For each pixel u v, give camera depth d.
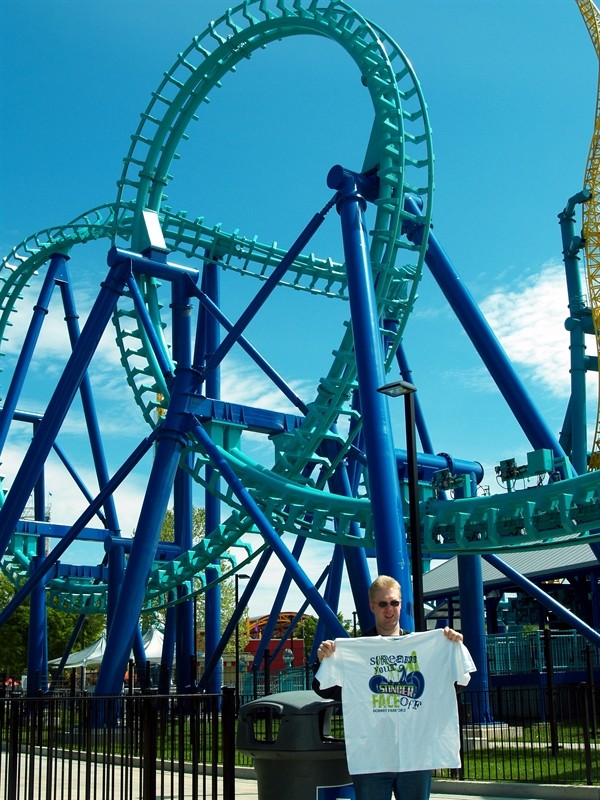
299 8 28.38
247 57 30.80
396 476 20.69
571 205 50.44
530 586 27.33
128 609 25.83
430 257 27.45
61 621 76.44
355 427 28.86
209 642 38.09
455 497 27.55
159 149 32.78
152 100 32.50
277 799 7.99
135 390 33.62
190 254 37.12
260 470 28.45
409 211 28.00
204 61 31.30
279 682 39.78
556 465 23.58
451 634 6.96
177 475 40.59
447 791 15.94
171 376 28.55
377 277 26.34
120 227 33.53
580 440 46.28
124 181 32.81
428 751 6.76
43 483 48.16
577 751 20.47
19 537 42.91
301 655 94.81
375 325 22.62
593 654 35.25
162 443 27.31
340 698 6.93
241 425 29.22
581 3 60.41
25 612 70.75
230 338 27.16
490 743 23.67
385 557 19.75
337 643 6.93
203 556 34.88
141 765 9.84
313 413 28.61
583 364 47.62
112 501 43.56
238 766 18.12
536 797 14.86
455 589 47.75
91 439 43.38
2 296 43.22
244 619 95.12
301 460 28.95
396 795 6.84
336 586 35.62
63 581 45.84
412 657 6.92
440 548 25.02
